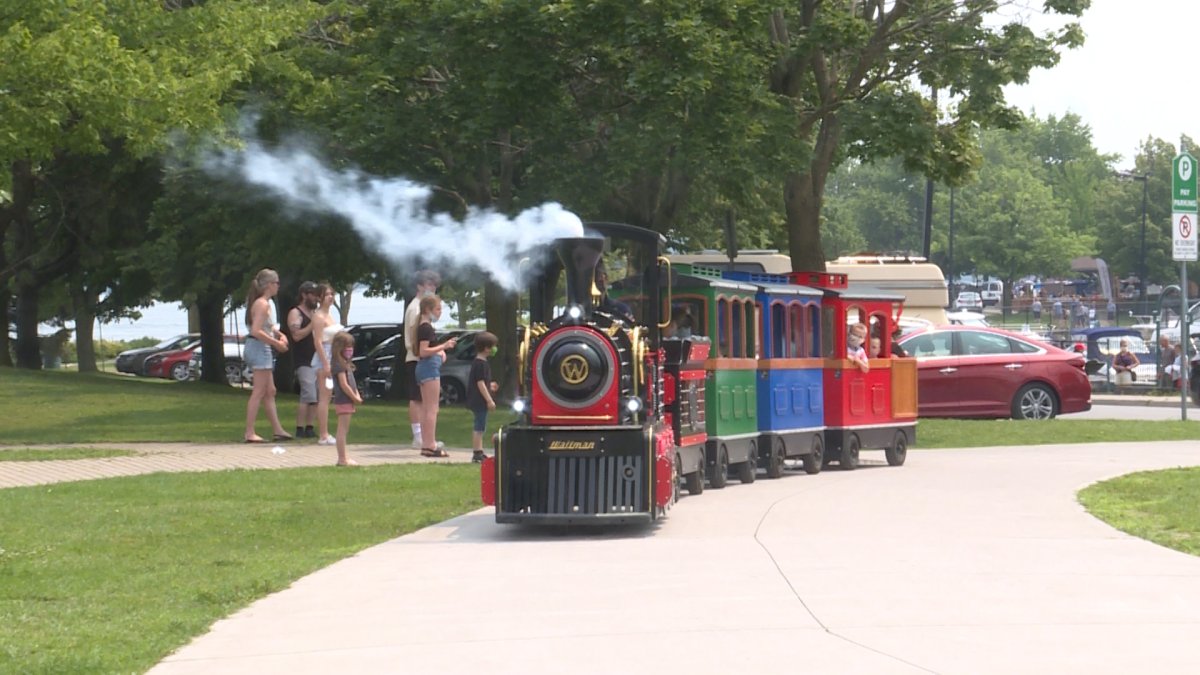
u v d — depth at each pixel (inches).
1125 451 737.6
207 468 613.9
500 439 454.9
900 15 943.0
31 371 1255.5
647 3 830.5
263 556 400.8
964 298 3452.3
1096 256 3978.8
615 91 908.6
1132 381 1438.2
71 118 797.2
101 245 1438.2
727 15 853.2
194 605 330.0
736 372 588.4
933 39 975.0
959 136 1043.9
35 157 794.8
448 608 325.4
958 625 296.4
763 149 868.6
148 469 609.3
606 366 455.2
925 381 976.3
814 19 911.7
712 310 563.2
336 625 309.7
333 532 450.6
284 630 306.0
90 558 394.9
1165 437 837.2
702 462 547.5
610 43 839.7
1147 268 3705.7
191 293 1380.4
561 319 466.0
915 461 709.9
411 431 796.6
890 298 701.9
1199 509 475.2
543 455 452.8
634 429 452.1
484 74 868.0
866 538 420.8
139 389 1108.5
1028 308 2472.9
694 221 1369.3
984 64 977.5
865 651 274.5
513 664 270.4
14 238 1519.4
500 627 303.3
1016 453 738.2
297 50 969.5
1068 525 446.0
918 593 331.3
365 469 606.9
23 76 721.0
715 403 563.2
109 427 831.1
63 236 1482.5
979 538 418.6
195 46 842.2
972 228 3902.6
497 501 451.5
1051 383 981.2
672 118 852.6
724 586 344.5
